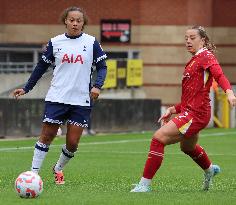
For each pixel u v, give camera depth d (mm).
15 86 60406
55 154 40500
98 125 59719
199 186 25531
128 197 21484
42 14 82938
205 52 22625
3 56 79375
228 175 30281
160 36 82750
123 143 49812
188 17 82312
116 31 83188
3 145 46938
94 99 24438
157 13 82625
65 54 24344
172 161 36812
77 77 24438
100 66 24562
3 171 31094
